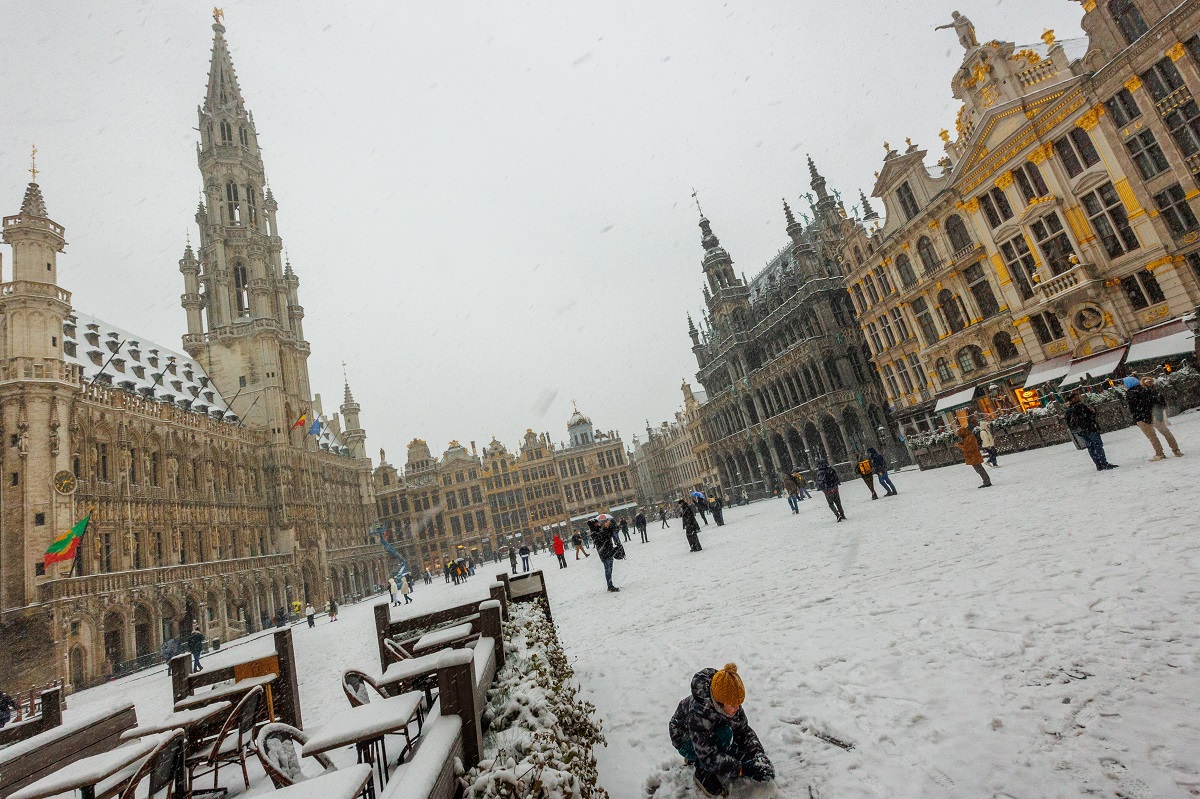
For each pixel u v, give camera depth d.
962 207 33.12
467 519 93.44
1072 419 13.35
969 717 3.96
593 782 3.51
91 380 43.97
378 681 3.85
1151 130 24.33
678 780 4.18
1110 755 3.23
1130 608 5.05
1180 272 24.14
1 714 17.25
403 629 6.74
